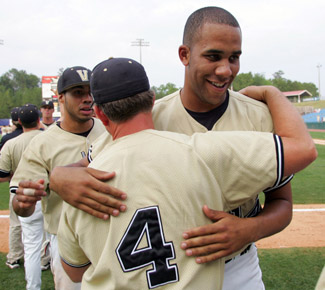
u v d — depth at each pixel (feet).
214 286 3.98
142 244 3.76
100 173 3.97
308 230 15.88
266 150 4.01
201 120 5.41
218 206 4.09
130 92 4.09
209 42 4.64
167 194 3.78
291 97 247.09
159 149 3.98
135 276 3.72
